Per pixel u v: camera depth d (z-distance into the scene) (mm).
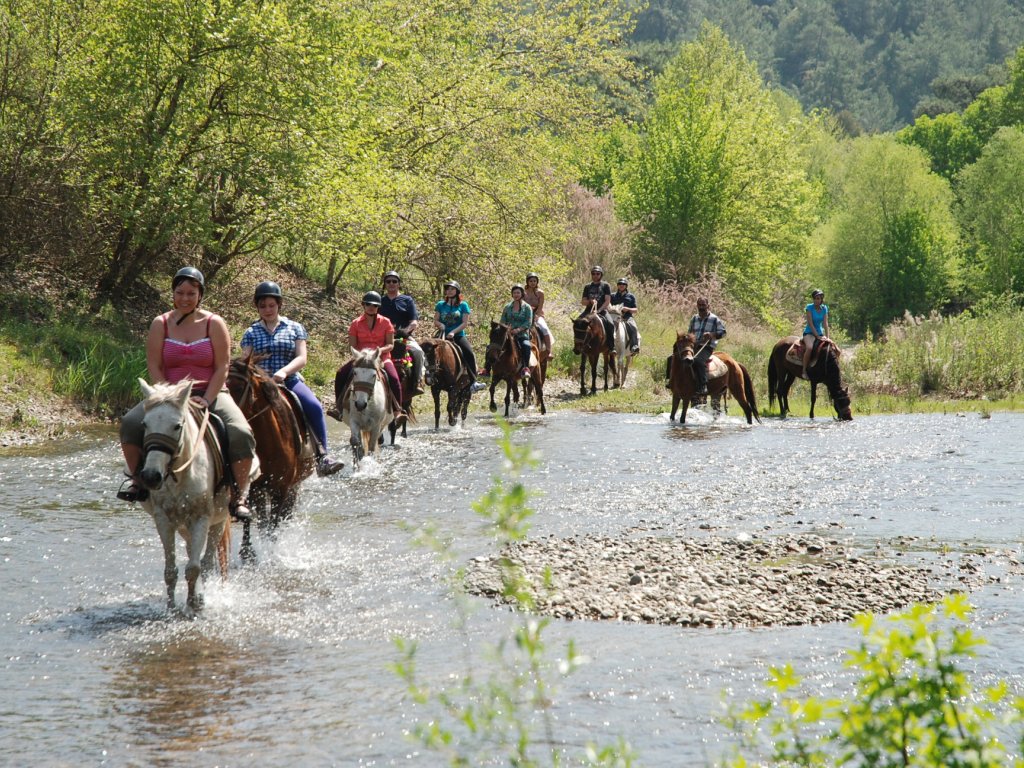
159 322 7305
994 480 12625
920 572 8141
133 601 7344
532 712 5281
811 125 55062
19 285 20984
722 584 7738
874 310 69500
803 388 26000
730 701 5398
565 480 12766
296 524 9781
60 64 20625
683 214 46844
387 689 5621
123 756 4828
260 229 22141
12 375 17688
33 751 4883
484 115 28062
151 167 20188
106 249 22500
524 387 23453
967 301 70750
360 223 23203
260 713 5312
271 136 21266
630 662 6043
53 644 6418
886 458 14539
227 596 7453
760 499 11508
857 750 3373
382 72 27438
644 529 9883
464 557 8555
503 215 28688
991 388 24922
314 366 24016
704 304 19906
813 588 7629
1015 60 90812
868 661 3344
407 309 16250
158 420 6473
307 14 21344
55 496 11320
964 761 3113
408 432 18062
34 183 21078
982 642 3236
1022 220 65812
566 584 7664
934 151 96312
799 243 50125
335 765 4707
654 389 26578
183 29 19734
